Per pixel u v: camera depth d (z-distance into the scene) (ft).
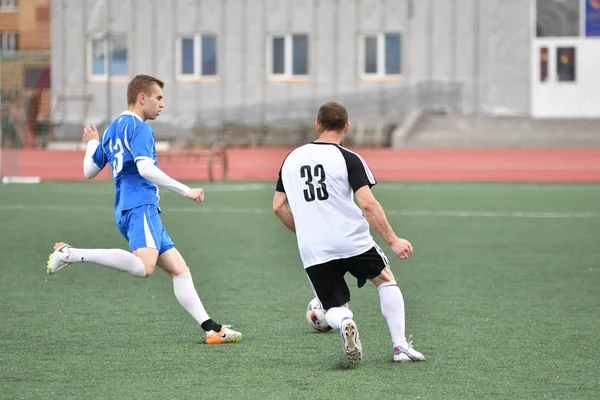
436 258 110.22
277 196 60.80
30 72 274.98
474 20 356.59
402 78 361.51
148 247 63.46
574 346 65.00
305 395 52.19
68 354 62.44
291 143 335.26
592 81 355.15
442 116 343.87
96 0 368.27
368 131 338.75
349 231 58.49
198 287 90.84
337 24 364.79
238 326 72.28
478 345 65.36
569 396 52.24
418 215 157.79
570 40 354.13
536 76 356.59
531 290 88.79
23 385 54.49
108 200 184.24
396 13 360.89
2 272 98.84
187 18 369.09
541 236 130.31
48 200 183.93
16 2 367.86
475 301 83.20
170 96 370.32
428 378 56.08
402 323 60.44
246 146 336.29
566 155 295.28
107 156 64.75
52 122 317.01
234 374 57.06
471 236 130.62
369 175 58.08
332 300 58.95
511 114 355.77
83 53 368.27
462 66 357.82
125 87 368.48
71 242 123.44
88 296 85.20
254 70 368.48
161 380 55.62
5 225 142.72
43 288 89.30
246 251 116.16
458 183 226.58
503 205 174.70
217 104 369.71
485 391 53.16
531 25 354.13
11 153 282.15
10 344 65.46
